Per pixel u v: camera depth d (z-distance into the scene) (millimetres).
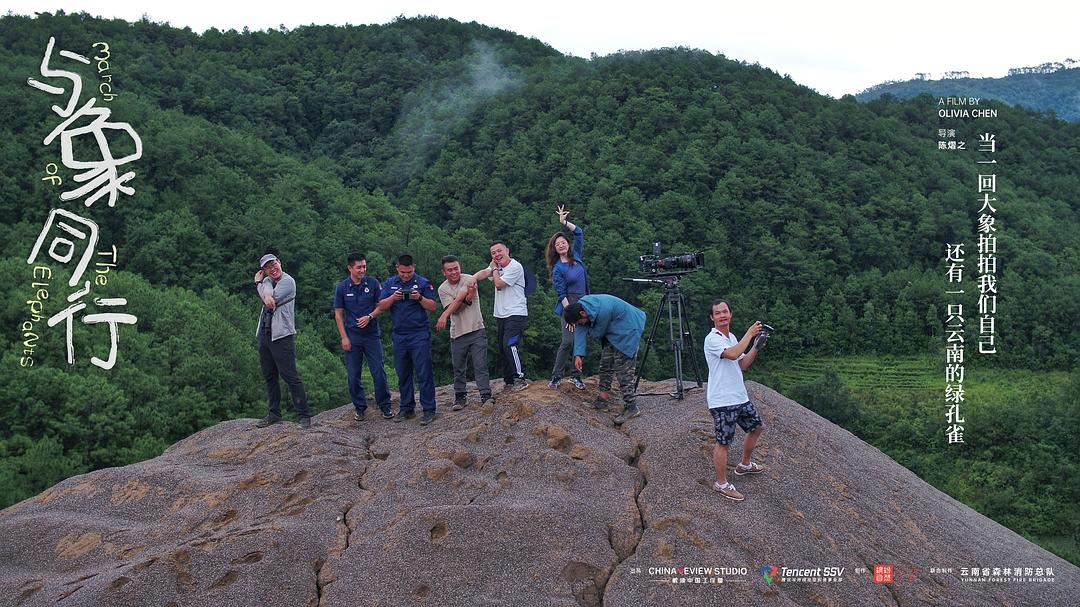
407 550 5684
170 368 42344
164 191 72812
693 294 71750
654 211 86500
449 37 175625
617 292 74312
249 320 56562
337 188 92125
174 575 5547
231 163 86312
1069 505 40781
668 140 102875
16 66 91312
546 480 6598
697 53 135625
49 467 30938
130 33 138125
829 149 101000
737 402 6293
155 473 7230
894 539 6551
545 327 63938
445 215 101062
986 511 41656
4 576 6098
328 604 5383
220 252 68125
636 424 7879
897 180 91875
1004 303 67812
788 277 79125
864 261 82938
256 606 5410
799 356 73125
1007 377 61812
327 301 64750
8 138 69625
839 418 55094
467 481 6559
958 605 5898
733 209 85750
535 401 8023
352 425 8641
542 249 85688
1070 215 83688
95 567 6066
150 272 62188
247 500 6719
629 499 6414
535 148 110188
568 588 5434
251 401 42781
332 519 6352
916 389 61125
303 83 142250
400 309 8367
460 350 8609
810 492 6758
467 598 5336
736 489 6434
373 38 165750
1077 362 62375
